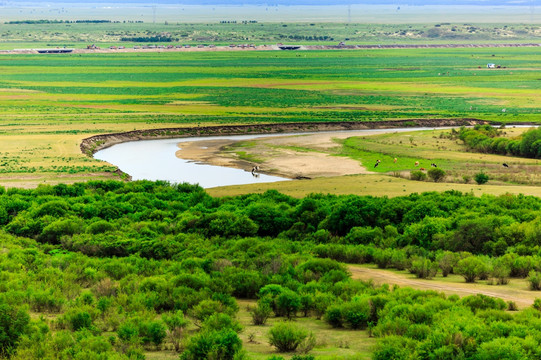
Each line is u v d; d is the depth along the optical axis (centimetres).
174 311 3591
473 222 5641
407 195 8006
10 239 5819
